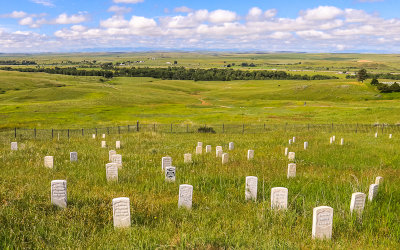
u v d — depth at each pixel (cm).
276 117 6794
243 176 1381
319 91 13325
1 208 808
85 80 16850
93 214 829
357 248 672
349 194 1098
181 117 7131
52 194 868
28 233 700
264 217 838
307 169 1630
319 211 732
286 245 663
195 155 2027
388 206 933
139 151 2211
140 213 858
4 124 5466
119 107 8794
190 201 941
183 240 669
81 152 2102
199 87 17638
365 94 12381
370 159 1966
